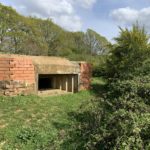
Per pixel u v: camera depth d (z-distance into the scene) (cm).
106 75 1352
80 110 768
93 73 1623
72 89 1139
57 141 600
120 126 541
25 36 2452
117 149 491
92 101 772
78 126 666
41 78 1161
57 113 777
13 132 610
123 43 1313
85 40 3347
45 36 2883
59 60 1103
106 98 782
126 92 733
